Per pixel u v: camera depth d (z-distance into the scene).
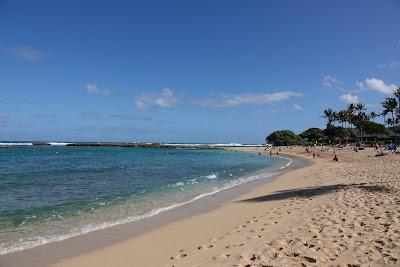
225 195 21.72
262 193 21.84
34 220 14.70
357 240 8.95
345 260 7.61
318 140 149.50
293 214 13.24
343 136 127.06
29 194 22.09
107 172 38.56
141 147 186.75
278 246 9.05
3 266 9.12
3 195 21.59
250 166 51.47
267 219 12.98
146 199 20.31
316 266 7.38
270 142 168.25
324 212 12.88
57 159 64.56
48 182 28.42
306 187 22.42
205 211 16.53
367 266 7.21
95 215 15.79
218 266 7.99
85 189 24.59
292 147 138.62
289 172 38.47
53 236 12.09
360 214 11.99
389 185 18.39
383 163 38.97
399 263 7.22
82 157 73.81
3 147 139.00
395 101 94.69
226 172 40.59
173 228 13.11
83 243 11.20
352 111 113.38
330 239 9.23
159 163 56.84
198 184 27.92
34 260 9.55
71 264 9.20
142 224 13.89
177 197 21.09
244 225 12.40
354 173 28.23
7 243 11.21
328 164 48.16
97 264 9.14
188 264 8.43
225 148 161.25
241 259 8.27
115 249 10.48
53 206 17.95
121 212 16.50
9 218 15.05
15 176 32.66
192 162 60.41
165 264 8.75
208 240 10.97
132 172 39.19
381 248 8.21
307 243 9.03
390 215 11.38
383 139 117.25
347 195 16.25
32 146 161.88
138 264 8.98
